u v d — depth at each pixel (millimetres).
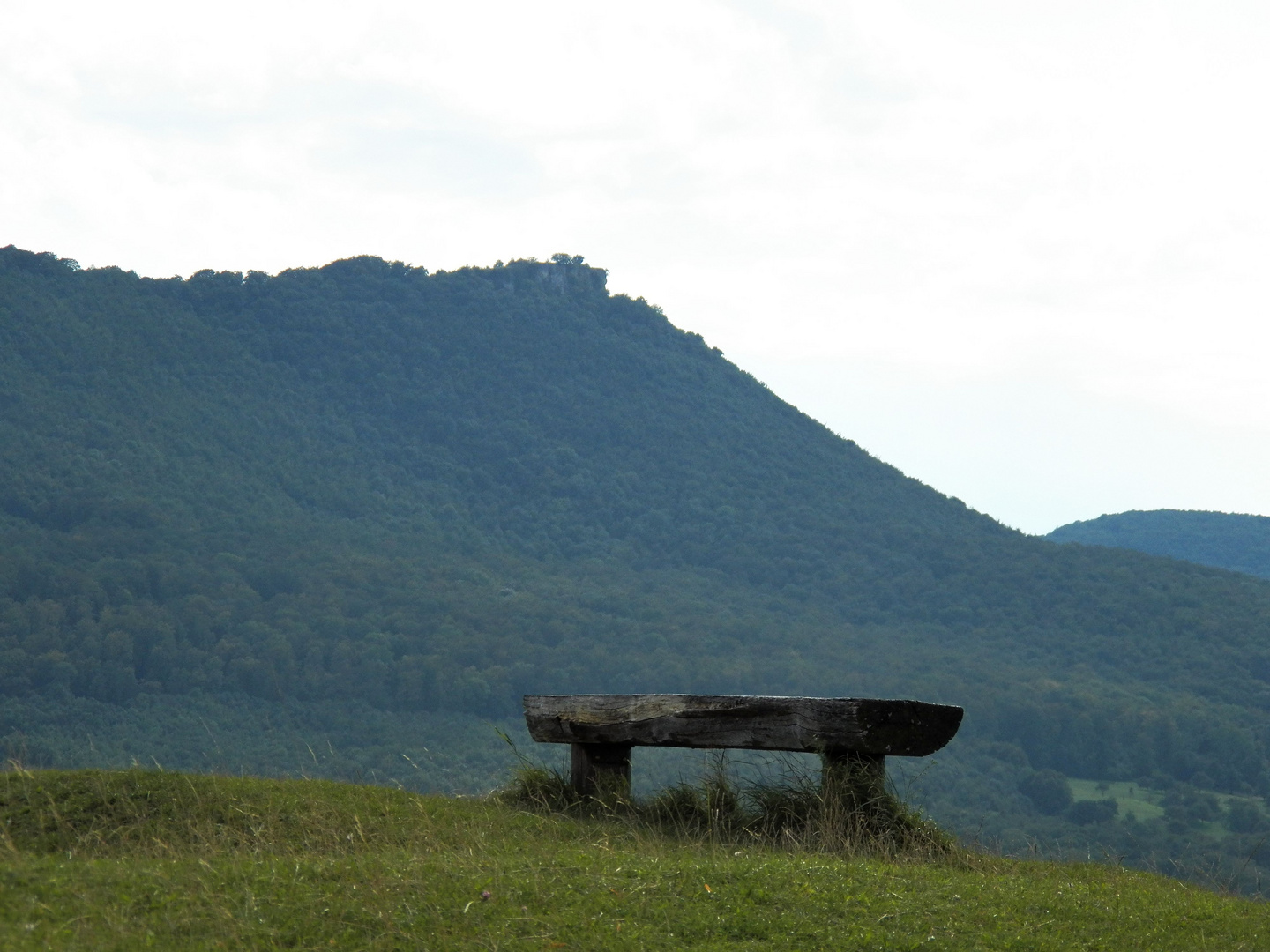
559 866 5109
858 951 4352
